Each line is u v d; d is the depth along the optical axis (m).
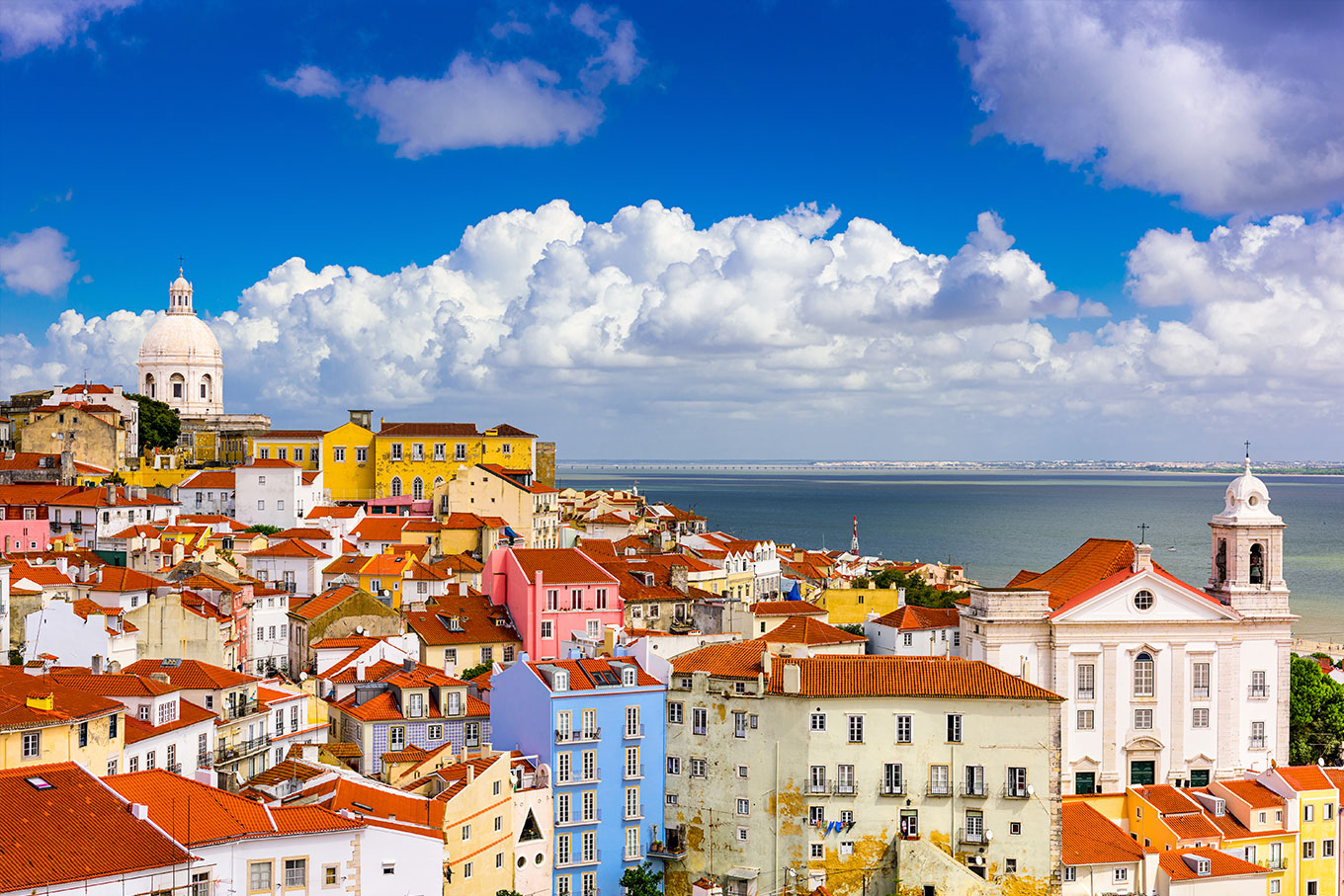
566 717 109.81
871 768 108.50
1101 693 133.00
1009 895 107.50
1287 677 135.62
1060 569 150.25
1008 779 108.50
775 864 108.69
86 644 118.62
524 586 151.38
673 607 161.25
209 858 75.88
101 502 188.00
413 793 98.06
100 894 70.69
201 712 102.88
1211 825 121.25
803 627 145.12
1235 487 139.38
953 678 111.12
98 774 87.88
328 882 80.19
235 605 142.50
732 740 110.75
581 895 108.38
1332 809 124.00
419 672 124.12
